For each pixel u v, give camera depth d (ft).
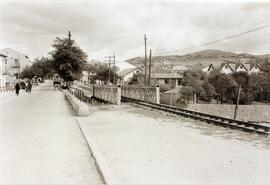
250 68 300.81
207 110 156.46
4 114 65.31
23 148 32.17
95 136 39.24
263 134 40.14
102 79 293.02
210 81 221.87
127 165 24.99
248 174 22.52
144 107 86.33
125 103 100.37
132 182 20.58
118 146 32.76
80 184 20.99
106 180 20.88
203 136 39.42
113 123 52.65
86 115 63.46
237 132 42.73
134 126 49.14
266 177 21.76
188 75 227.20
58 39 200.23
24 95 141.90
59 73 205.57
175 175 22.25
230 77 212.84
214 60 646.74
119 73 327.26
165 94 176.24
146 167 24.41
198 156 28.25
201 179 21.34
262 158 27.48
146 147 32.32
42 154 29.63
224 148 31.78
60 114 66.74
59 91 187.83
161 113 70.33
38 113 68.03
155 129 45.65
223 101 215.72
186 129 45.80
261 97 208.64
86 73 365.61
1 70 225.97
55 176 22.74
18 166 25.34
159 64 534.37
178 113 66.44
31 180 21.74
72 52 198.70
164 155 28.60
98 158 26.91
